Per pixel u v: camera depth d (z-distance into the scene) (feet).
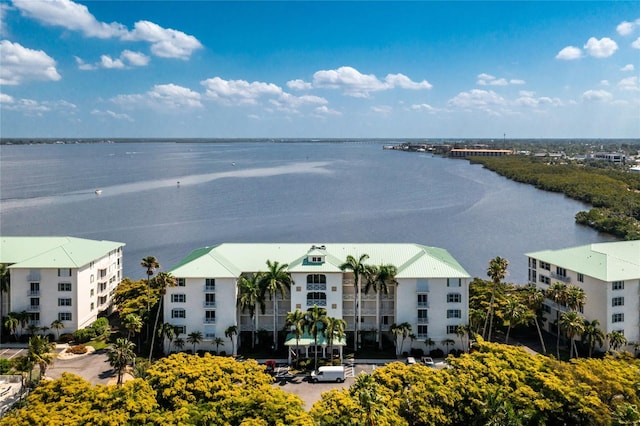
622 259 320.91
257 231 641.40
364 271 294.87
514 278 453.99
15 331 323.16
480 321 304.71
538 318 317.63
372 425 172.24
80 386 191.52
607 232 639.76
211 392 196.44
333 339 282.15
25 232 615.57
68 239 363.56
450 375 210.18
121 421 173.27
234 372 211.00
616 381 206.18
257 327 306.35
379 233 633.20
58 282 323.78
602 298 296.10
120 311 340.59
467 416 194.80
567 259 329.11
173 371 203.82
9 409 219.20
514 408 194.49
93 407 183.01
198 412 181.37
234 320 296.92
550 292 292.40
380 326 306.35
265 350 303.48
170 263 497.87
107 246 372.79
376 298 308.40
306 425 171.01
